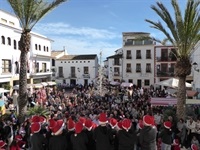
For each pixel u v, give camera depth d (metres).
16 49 31.20
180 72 15.63
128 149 7.21
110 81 50.84
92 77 57.91
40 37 39.12
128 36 53.00
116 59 53.53
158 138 9.93
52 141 7.11
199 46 25.75
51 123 7.90
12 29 30.19
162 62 47.69
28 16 15.68
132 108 17.03
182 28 15.28
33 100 23.45
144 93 30.89
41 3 15.91
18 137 10.59
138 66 50.06
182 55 15.90
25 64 15.91
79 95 28.34
